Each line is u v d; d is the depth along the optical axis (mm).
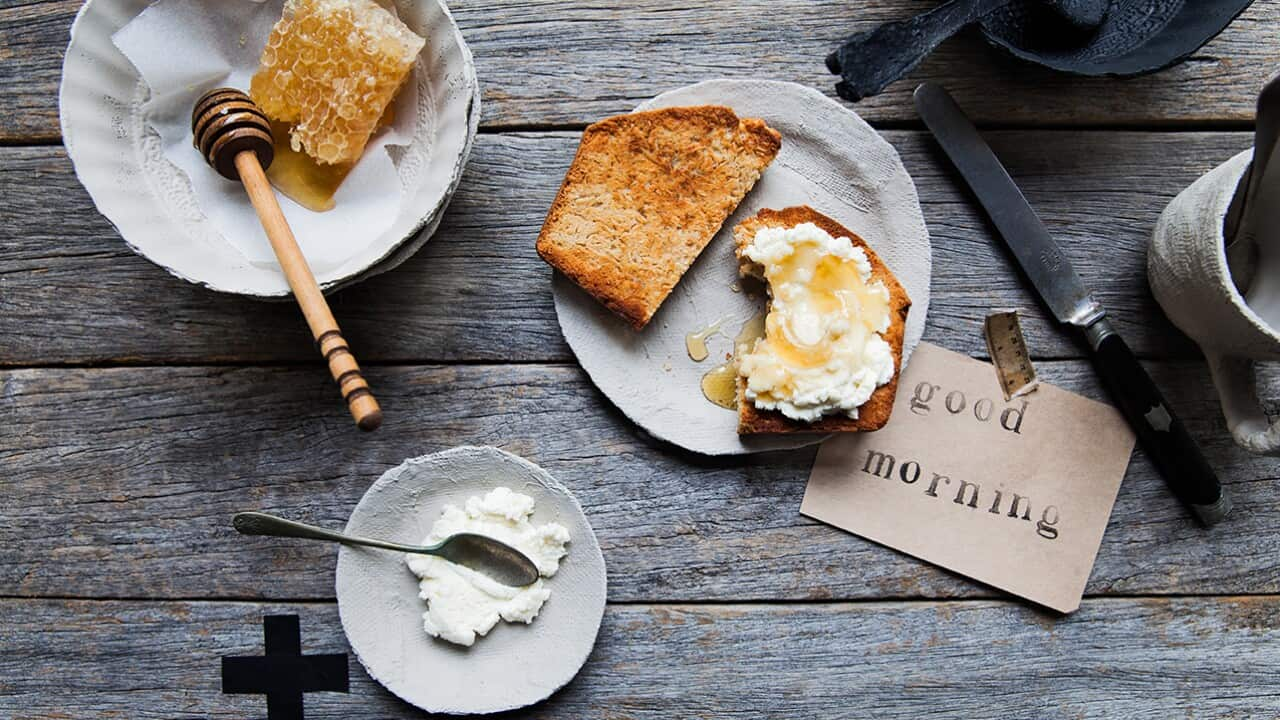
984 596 782
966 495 778
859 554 781
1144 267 788
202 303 783
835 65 712
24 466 781
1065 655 781
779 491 781
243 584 779
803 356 749
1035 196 791
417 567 758
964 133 780
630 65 788
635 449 781
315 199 749
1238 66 787
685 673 778
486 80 786
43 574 779
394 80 732
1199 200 733
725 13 790
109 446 781
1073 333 785
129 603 779
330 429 782
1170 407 768
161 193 742
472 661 764
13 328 781
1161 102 787
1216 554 782
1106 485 779
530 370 782
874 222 775
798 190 780
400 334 781
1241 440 737
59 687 777
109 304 782
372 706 776
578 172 764
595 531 781
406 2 729
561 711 776
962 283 787
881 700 779
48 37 785
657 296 758
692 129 765
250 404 782
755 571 780
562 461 781
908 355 769
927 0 790
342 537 746
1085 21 767
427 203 724
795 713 779
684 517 780
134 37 728
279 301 782
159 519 780
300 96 736
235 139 714
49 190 782
